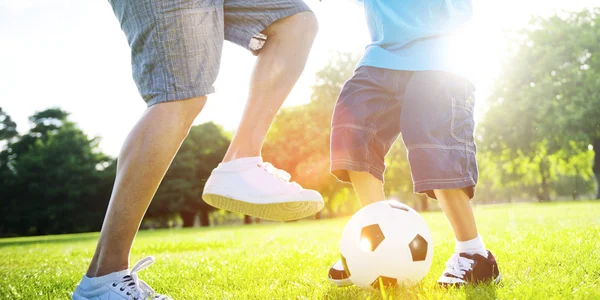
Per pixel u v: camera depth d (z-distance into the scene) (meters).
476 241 2.48
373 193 2.70
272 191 1.97
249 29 2.06
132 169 1.89
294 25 2.09
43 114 50.28
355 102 2.69
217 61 1.99
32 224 44.62
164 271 3.75
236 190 1.96
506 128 31.42
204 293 2.53
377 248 2.29
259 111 2.05
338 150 2.65
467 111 2.54
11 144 48.62
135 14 1.91
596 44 29.98
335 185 38.72
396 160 37.94
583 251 3.16
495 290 2.15
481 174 39.00
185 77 1.90
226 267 3.64
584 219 7.39
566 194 59.88
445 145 2.44
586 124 28.81
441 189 2.42
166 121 1.89
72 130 46.66
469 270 2.37
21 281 3.59
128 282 1.99
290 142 39.16
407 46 2.66
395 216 2.38
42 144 45.72
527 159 34.16
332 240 6.43
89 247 9.04
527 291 2.01
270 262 3.72
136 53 1.97
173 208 44.28
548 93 29.61
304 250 4.68
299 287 2.53
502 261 3.03
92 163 46.62
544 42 31.39
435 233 6.89
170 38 1.87
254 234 10.87
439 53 2.56
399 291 2.22
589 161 35.66
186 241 8.48
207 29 1.93
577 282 2.20
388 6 2.75
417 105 2.51
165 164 1.92
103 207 46.28
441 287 2.32
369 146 2.67
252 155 2.04
